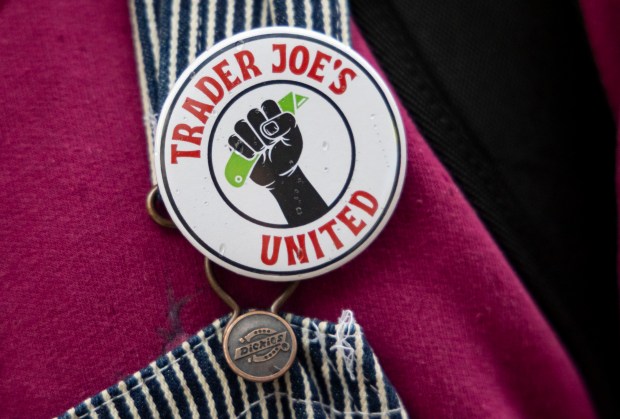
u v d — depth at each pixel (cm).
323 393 22
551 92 26
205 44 23
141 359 22
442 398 23
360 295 23
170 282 22
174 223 22
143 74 23
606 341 27
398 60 25
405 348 23
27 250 22
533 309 24
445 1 25
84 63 23
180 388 22
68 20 24
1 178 23
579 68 26
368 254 23
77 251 22
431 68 25
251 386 22
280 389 22
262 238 22
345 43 23
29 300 22
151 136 23
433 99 25
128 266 22
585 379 27
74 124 23
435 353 23
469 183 25
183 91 22
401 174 22
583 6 24
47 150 23
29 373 22
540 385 25
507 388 25
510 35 26
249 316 22
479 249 23
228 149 22
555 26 26
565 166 26
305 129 22
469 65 25
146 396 21
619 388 28
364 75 22
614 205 27
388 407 22
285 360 22
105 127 23
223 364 22
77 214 22
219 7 23
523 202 26
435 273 23
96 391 22
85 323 22
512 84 26
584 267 26
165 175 22
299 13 23
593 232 26
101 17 24
